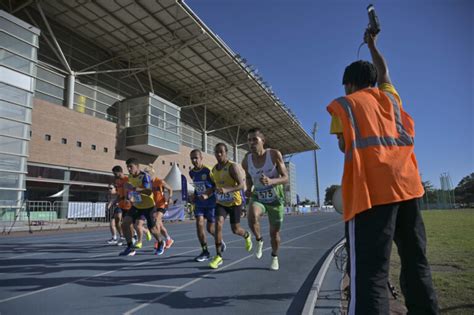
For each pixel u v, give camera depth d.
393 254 6.01
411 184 1.84
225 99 35.84
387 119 1.94
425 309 1.84
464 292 3.42
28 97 17.03
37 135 19.47
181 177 22.61
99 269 5.01
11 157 15.90
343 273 4.47
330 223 18.78
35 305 3.26
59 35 22.36
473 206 54.09
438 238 8.49
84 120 22.73
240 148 47.34
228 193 5.23
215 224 5.18
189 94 34.22
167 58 26.92
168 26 22.98
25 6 20.00
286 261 5.68
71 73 22.45
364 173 1.79
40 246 8.26
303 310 2.94
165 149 27.22
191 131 35.91
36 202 15.71
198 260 5.61
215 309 3.11
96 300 3.41
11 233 13.23
